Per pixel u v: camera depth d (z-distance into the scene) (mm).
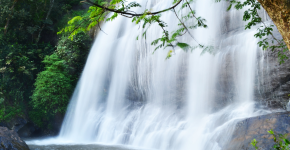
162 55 14477
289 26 2363
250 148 5832
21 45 19828
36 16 22297
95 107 16719
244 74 11023
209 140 8984
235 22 12453
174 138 10906
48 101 16578
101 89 17172
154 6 16844
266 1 2484
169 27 14766
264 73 10305
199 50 12867
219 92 11906
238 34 11891
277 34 10227
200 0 13883
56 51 20359
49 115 17219
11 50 18344
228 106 11406
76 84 18906
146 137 12102
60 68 17672
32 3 22109
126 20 17688
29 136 16500
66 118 17156
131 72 15914
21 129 16406
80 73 19469
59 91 16734
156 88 14531
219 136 8422
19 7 21453
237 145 6430
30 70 18469
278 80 9891
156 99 14469
